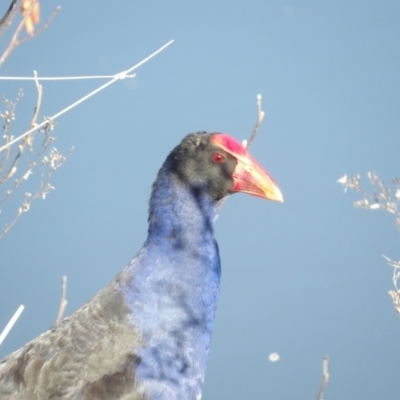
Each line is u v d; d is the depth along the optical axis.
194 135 11.08
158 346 10.13
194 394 10.43
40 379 9.63
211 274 10.69
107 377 9.77
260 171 10.93
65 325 10.16
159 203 10.74
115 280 10.42
